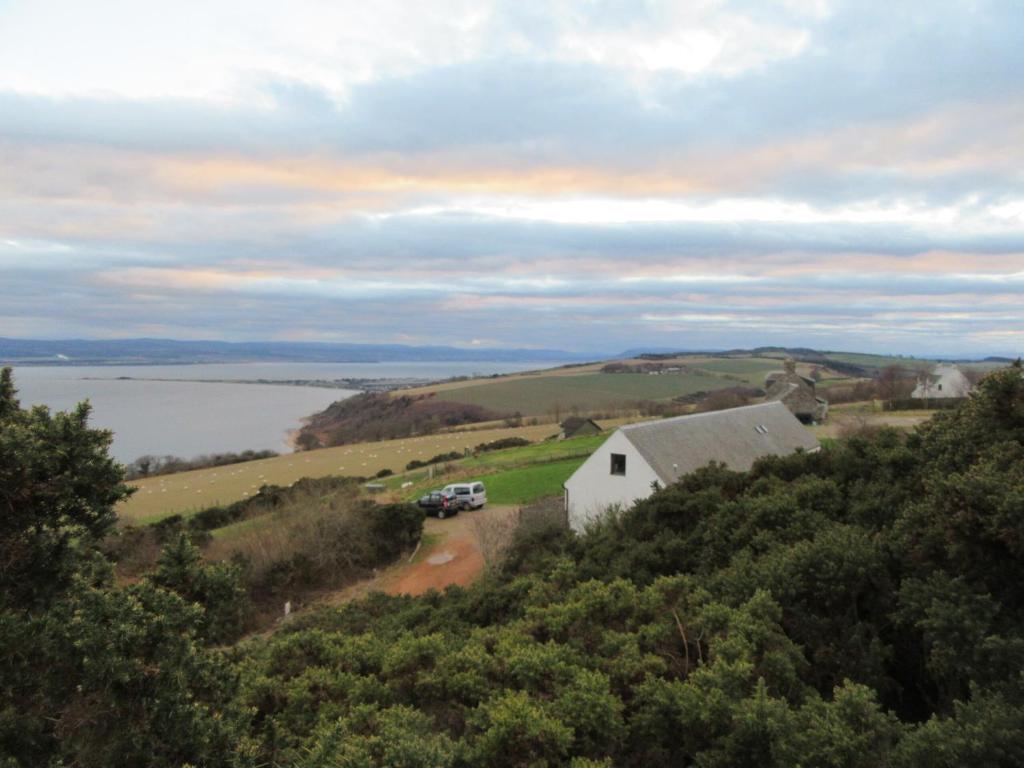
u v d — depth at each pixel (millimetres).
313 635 11062
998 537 7582
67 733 5773
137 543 28766
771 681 7676
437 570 28125
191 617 6805
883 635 8930
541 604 12258
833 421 53125
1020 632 7133
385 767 6043
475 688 8422
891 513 11781
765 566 10250
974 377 65250
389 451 69750
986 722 5566
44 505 6508
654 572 13906
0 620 5879
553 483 41031
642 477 27250
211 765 6059
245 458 77125
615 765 7168
